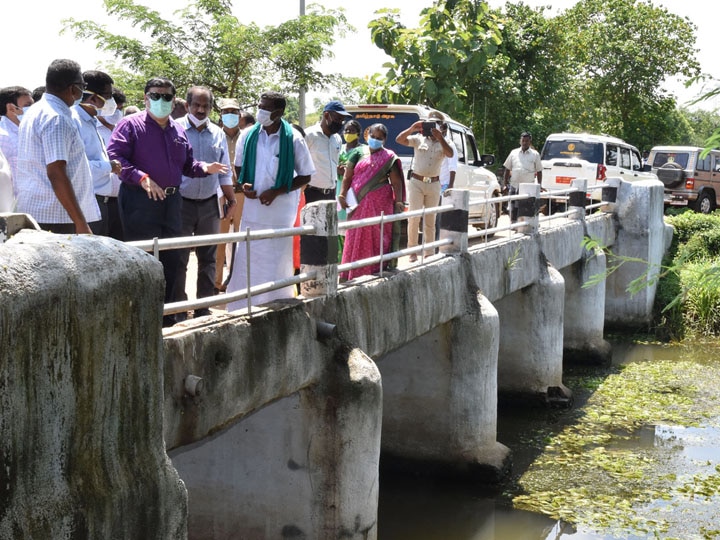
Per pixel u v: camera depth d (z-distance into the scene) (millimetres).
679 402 12086
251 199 6207
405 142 9086
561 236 12492
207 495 6445
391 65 16812
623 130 31703
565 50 26641
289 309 5594
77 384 3424
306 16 14820
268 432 6223
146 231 5645
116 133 5574
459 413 8844
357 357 6121
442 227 8945
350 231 7695
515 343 11578
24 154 4781
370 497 6250
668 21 30938
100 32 14164
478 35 16656
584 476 9281
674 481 9195
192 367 4672
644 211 16188
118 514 3660
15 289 3100
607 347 14219
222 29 14391
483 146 23062
